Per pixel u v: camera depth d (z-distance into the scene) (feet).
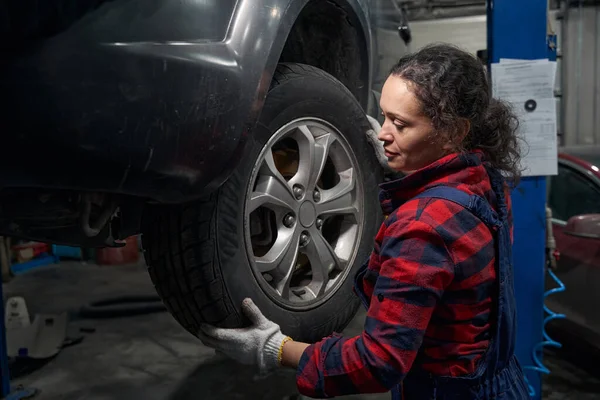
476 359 3.79
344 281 6.06
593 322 9.63
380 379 3.38
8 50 3.46
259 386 9.67
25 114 3.47
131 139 3.71
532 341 7.68
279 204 5.33
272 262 5.27
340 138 5.94
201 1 4.11
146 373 10.34
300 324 5.49
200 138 4.02
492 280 3.69
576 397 9.40
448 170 3.63
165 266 4.85
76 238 4.68
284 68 5.46
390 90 3.60
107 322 13.32
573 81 27.20
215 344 4.81
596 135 27.45
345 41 6.42
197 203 4.63
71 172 3.64
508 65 7.09
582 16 26.76
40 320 12.48
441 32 27.40
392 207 3.87
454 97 3.45
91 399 9.34
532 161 7.22
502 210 3.96
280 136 5.28
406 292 3.33
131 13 3.73
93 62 3.54
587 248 9.78
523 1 7.00
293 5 4.79
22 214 4.06
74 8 3.54
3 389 9.27
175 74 3.83
